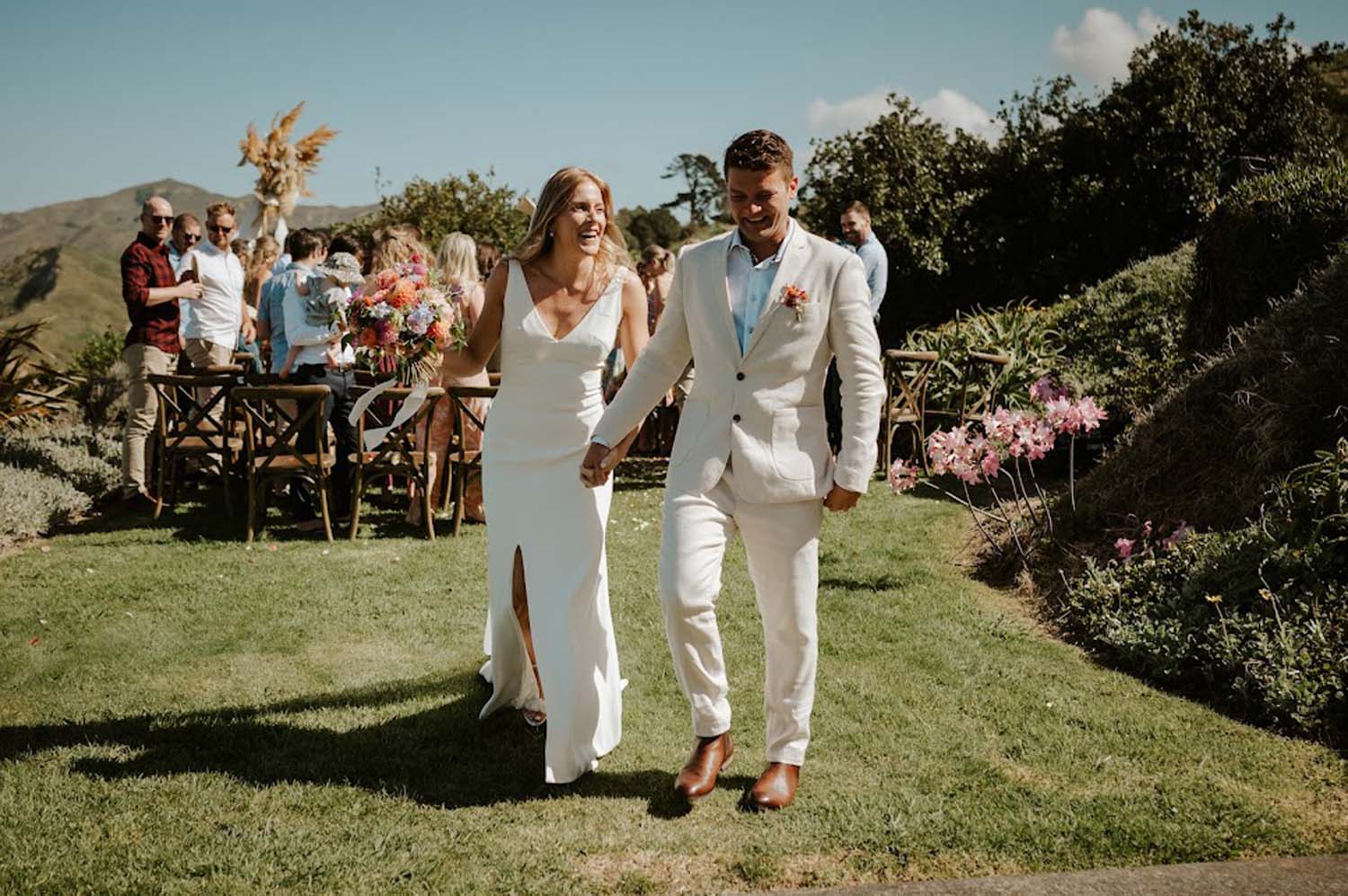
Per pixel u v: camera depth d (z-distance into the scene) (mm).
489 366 6922
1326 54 20156
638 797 3098
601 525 3424
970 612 4852
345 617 4801
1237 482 4914
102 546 6062
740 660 4273
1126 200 18266
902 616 4789
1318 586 3914
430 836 2842
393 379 3781
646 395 3184
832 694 3879
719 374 3055
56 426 9211
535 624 3256
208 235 7992
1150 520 5129
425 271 3697
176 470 7340
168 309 7184
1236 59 18297
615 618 4809
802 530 3035
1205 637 4012
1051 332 9430
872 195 19625
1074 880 2520
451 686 3990
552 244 3395
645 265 9023
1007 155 19438
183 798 3039
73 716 3658
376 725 3607
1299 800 3004
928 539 6129
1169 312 8969
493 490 3473
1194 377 5754
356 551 5984
